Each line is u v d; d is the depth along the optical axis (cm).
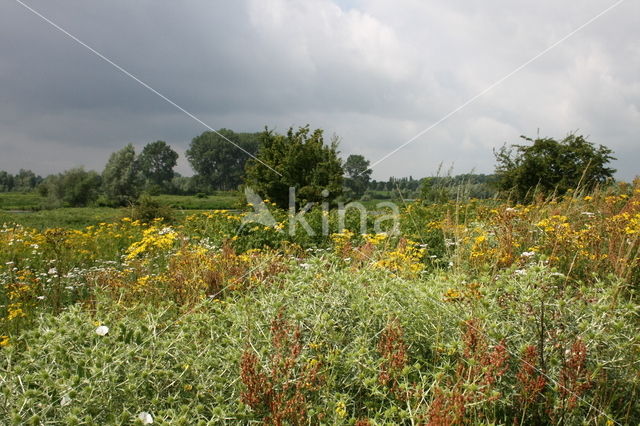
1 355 310
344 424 260
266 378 274
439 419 228
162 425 240
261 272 497
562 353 277
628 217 541
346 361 286
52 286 559
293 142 1681
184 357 301
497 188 1627
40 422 237
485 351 274
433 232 747
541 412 265
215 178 9000
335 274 375
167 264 635
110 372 266
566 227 525
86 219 2264
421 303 336
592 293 325
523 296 296
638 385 274
